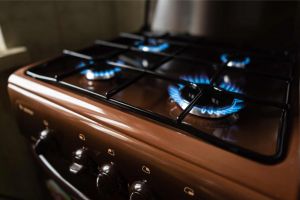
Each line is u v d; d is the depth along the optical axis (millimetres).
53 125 507
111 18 1138
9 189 886
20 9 766
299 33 774
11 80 574
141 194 385
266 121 460
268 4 778
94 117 438
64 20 915
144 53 727
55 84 536
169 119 401
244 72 567
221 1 833
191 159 343
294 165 317
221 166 324
